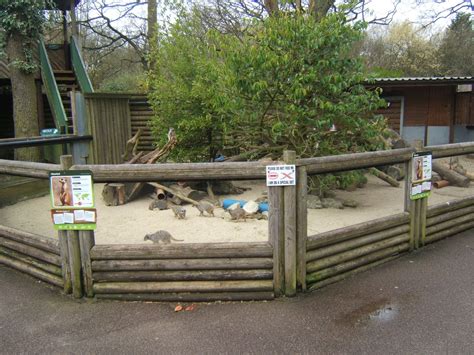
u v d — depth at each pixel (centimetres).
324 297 354
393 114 1366
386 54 2936
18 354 281
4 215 625
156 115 867
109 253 347
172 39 851
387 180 789
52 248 371
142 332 304
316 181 648
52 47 1371
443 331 300
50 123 1263
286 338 293
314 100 587
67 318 326
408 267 418
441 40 2980
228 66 615
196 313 329
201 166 344
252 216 571
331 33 570
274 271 347
